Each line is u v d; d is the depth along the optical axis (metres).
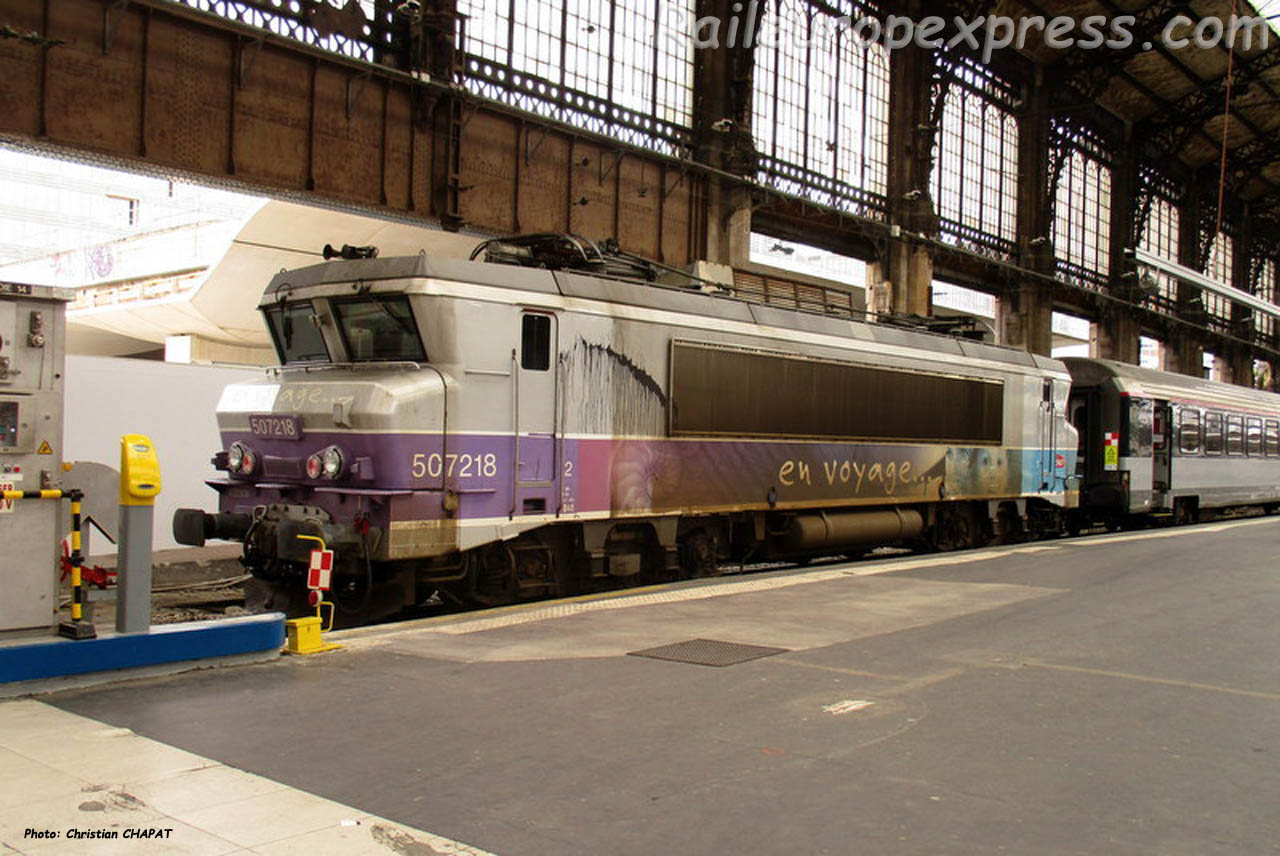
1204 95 43.00
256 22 16.95
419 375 9.51
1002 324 38.03
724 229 25.08
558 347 10.52
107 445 14.24
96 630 6.74
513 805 4.49
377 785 4.71
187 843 3.99
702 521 12.65
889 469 15.14
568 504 10.61
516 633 8.27
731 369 12.57
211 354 35.66
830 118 28.92
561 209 21.73
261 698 6.21
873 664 7.26
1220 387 27.91
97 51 15.31
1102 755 5.26
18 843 3.97
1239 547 15.73
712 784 4.77
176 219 36.88
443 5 19.20
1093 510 22.84
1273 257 61.47
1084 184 42.66
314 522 9.45
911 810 4.46
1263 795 4.69
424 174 19.39
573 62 22.03
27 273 40.38
